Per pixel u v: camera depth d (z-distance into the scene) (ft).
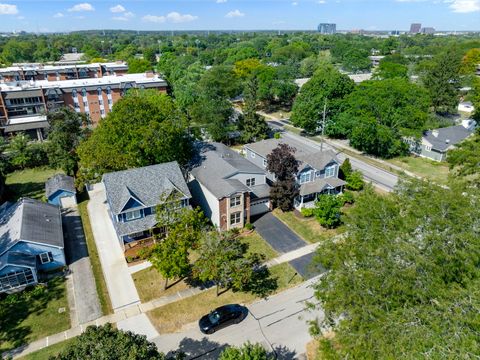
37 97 257.55
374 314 60.18
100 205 148.97
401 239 67.41
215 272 88.74
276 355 79.56
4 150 198.90
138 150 136.15
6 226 111.55
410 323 55.36
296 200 144.97
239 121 224.53
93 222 135.85
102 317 90.43
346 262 71.61
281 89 305.32
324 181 149.38
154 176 127.44
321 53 573.74
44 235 107.76
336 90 226.79
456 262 63.41
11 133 228.22
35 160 192.65
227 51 587.27
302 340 83.66
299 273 107.34
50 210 126.62
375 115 200.54
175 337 84.48
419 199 75.97
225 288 100.99
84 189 163.12
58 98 263.90
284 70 332.60
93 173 141.38
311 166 146.10
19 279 98.63
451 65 259.60
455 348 49.08
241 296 97.96
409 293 59.98
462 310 53.72
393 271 61.82
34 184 172.86
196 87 275.59
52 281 103.50
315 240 124.36
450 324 52.29
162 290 100.07
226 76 289.12
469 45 473.67
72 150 174.91
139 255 105.81
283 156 137.08
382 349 54.13
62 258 108.17
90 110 276.62
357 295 62.64
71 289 100.37
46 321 88.94
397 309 58.44
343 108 224.94
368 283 62.69
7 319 89.71
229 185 126.82
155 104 154.51
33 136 237.04
